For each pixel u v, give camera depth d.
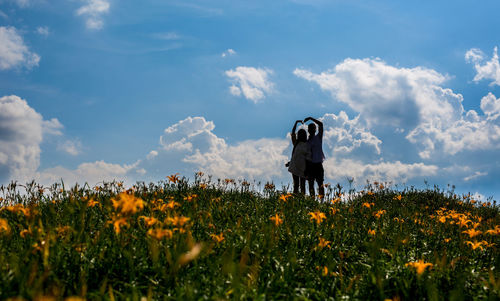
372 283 2.77
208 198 5.86
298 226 4.60
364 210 6.16
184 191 6.43
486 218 8.29
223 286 2.52
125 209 2.31
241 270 2.18
